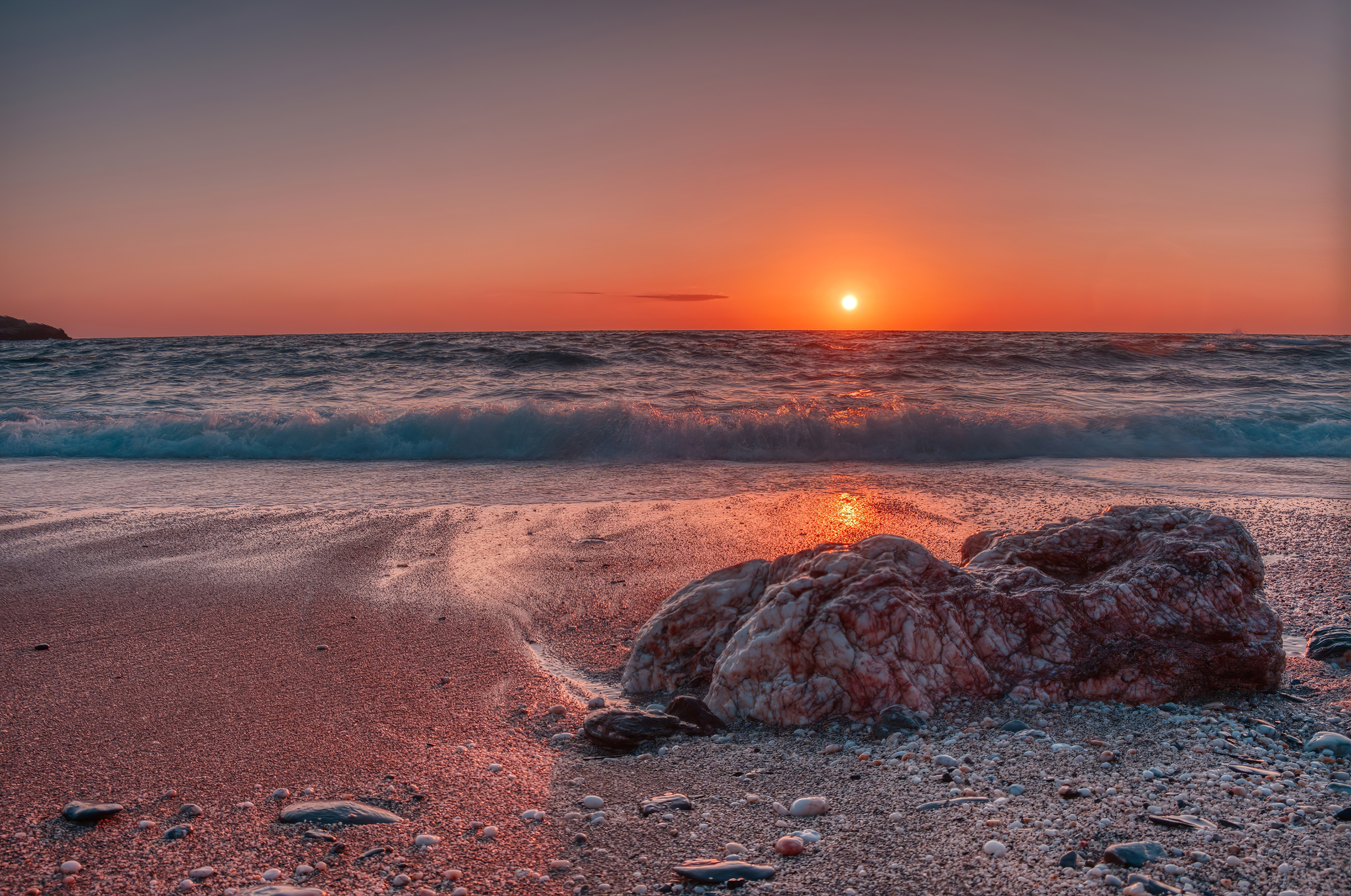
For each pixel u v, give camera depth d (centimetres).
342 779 303
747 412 1312
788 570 439
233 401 1727
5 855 247
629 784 303
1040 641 386
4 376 2245
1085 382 2014
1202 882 217
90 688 388
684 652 422
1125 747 318
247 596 533
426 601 529
